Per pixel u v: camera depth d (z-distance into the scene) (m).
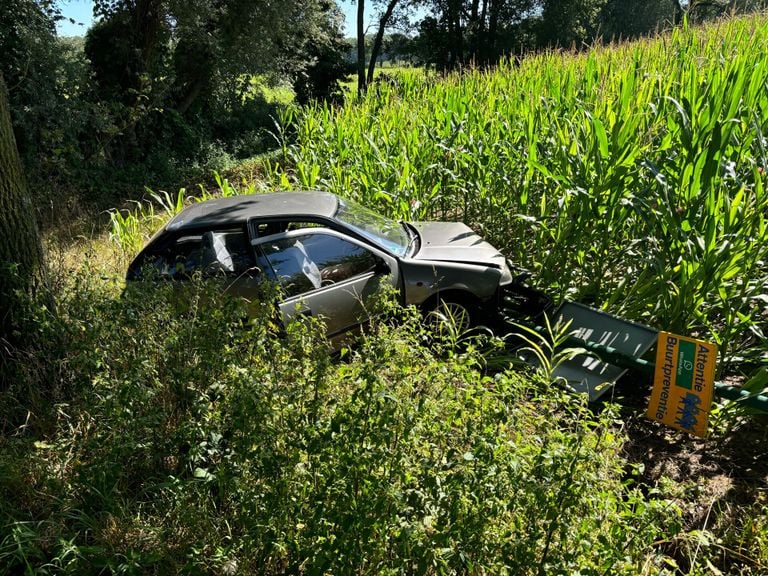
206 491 3.15
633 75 7.16
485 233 7.79
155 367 3.80
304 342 3.34
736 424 4.48
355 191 8.71
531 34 41.97
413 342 3.69
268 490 2.84
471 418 3.02
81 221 10.26
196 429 3.14
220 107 22.95
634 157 5.58
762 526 3.41
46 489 3.44
